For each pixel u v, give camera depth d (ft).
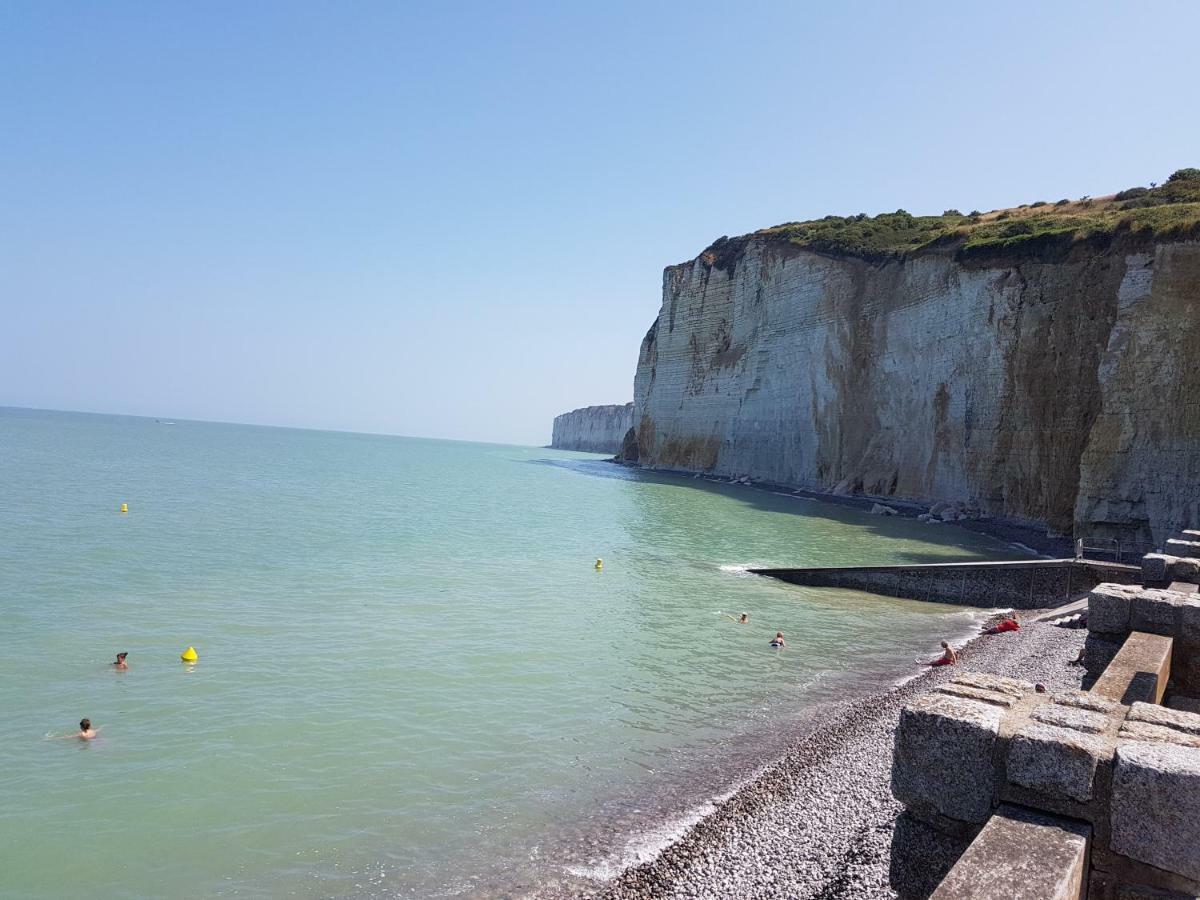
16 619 56.49
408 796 32.40
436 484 223.10
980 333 155.22
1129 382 110.22
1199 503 99.35
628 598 74.54
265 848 28.09
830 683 50.49
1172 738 12.32
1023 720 13.29
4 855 26.96
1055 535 125.18
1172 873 10.97
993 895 10.12
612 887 25.81
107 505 128.26
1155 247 116.47
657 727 41.24
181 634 54.24
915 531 134.00
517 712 42.47
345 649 52.44
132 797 31.30
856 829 28.86
